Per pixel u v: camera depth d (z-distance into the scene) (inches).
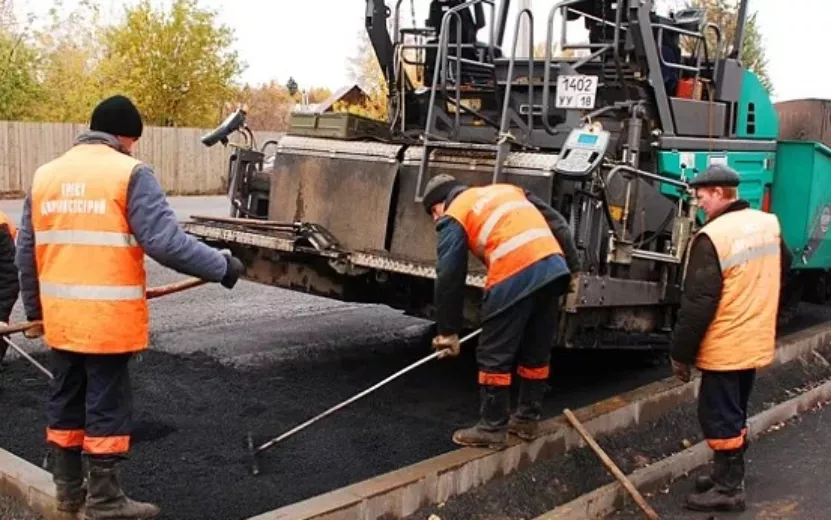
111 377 140.6
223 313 333.1
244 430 208.5
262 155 282.8
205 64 1115.9
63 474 148.3
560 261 175.6
